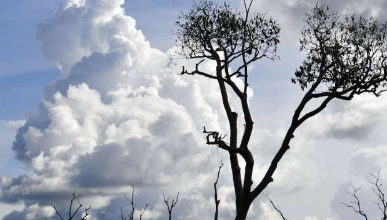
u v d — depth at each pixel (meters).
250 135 23.58
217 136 22.70
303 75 23.84
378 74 22.94
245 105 24.14
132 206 12.29
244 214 23.44
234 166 24.55
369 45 23.20
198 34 24.81
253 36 24.45
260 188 23.20
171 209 13.05
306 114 23.16
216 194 14.51
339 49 23.25
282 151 23.34
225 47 24.78
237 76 24.48
